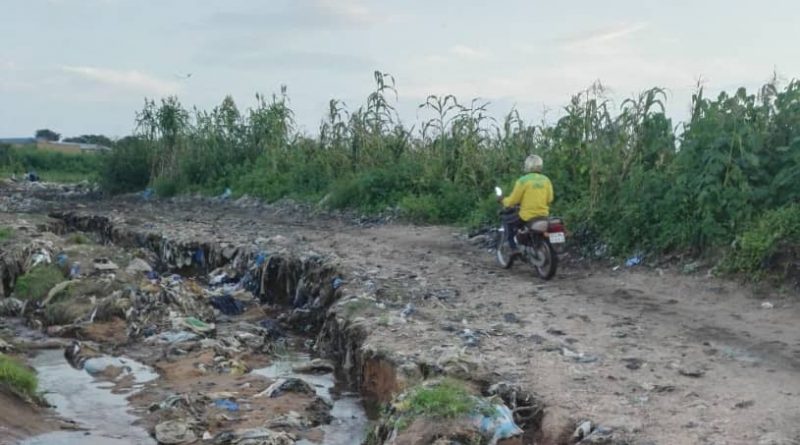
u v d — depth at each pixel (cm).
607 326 880
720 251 1102
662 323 890
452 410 605
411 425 604
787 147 1127
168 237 1714
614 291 1064
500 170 1884
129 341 1043
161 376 900
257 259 1423
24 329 1131
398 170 2105
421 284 1130
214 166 2933
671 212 1180
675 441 552
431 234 1662
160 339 1032
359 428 733
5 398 752
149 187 3144
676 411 611
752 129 1162
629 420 594
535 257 1167
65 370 930
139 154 3278
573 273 1200
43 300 1223
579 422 602
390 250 1441
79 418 756
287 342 1073
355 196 2117
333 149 2477
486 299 1032
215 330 1086
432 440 585
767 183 1147
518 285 1120
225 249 1546
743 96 1205
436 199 1912
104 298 1181
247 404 791
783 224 1030
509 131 1944
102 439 698
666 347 792
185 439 690
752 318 896
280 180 2555
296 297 1288
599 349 789
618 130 1406
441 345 812
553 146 1612
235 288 1377
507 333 856
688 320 900
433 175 2022
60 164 5044
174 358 958
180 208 2500
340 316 993
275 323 1173
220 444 679
